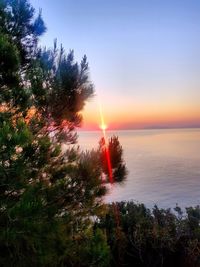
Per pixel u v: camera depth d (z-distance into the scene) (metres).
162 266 7.58
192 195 64.56
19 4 6.55
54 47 7.00
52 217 4.81
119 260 7.79
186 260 7.23
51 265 5.21
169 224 8.50
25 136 3.83
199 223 8.40
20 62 6.08
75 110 7.14
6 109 5.52
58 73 6.80
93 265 5.82
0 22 6.25
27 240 4.28
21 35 6.68
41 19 6.84
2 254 4.42
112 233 8.18
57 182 5.55
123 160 6.54
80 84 7.04
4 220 3.86
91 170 5.72
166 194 65.62
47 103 6.55
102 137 6.51
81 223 6.06
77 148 6.50
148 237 7.94
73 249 5.64
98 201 6.16
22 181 4.33
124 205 10.25
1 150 3.68
